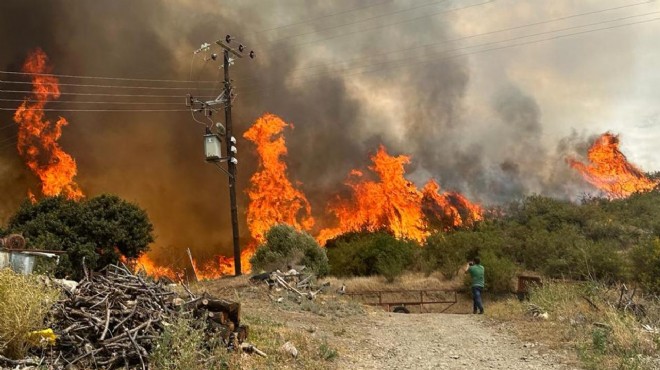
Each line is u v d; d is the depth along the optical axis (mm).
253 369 6203
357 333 10391
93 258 18156
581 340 8531
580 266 20078
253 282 16328
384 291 22469
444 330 11227
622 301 11133
